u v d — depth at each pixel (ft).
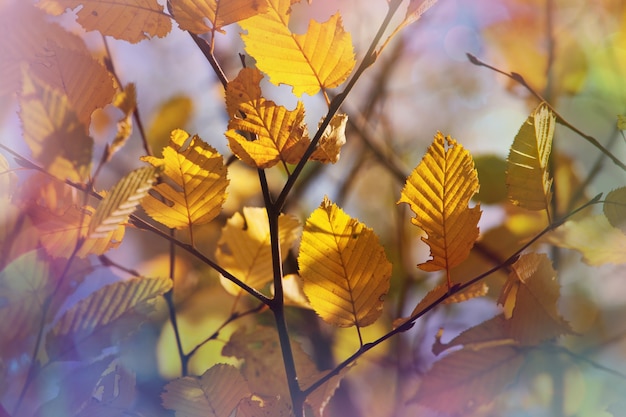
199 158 2.90
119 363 3.00
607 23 4.76
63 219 2.86
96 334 2.90
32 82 2.66
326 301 2.95
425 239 2.91
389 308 4.87
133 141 4.71
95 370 2.90
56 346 2.87
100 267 3.21
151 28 2.94
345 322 2.96
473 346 3.26
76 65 2.85
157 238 4.53
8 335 2.88
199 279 4.66
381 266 2.93
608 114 4.82
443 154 2.87
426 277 4.82
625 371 3.76
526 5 5.00
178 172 2.90
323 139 2.90
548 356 3.53
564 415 3.63
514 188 2.99
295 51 2.88
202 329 4.63
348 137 5.50
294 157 2.91
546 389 3.68
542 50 4.92
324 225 2.90
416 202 2.89
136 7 2.92
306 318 4.82
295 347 3.33
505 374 3.25
